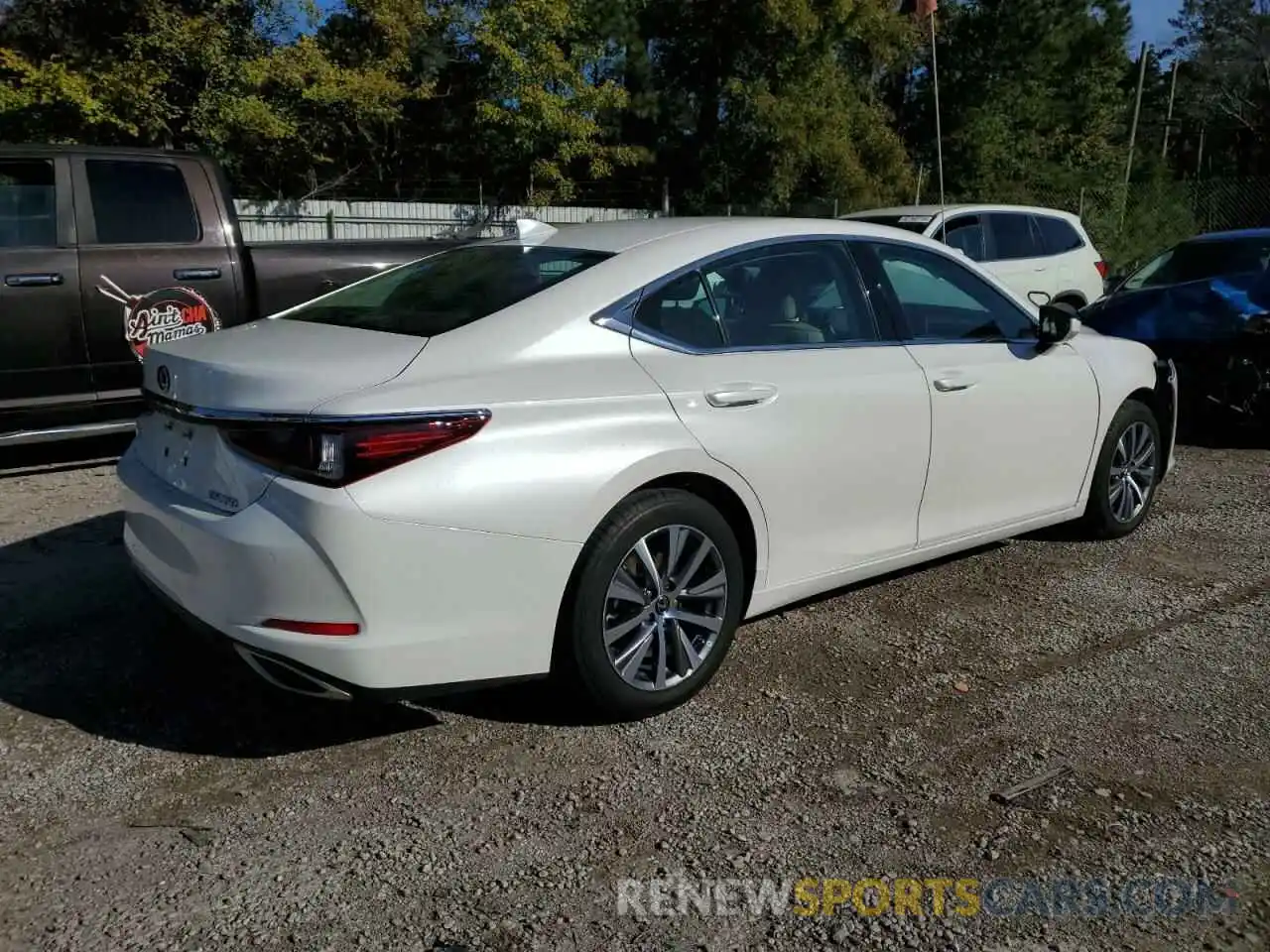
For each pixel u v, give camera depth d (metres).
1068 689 4.02
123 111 16.89
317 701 3.86
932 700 3.93
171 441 3.64
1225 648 4.40
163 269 6.59
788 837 3.10
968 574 5.21
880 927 2.73
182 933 2.67
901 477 4.36
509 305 3.59
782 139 23.56
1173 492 6.80
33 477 6.67
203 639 3.47
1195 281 8.68
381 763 3.47
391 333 3.58
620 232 4.19
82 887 2.85
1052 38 29.53
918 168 28.58
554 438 3.35
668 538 3.64
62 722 3.70
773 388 3.90
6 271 6.08
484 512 3.20
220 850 3.01
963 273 4.86
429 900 2.81
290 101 18.80
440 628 3.20
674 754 3.54
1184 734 3.71
